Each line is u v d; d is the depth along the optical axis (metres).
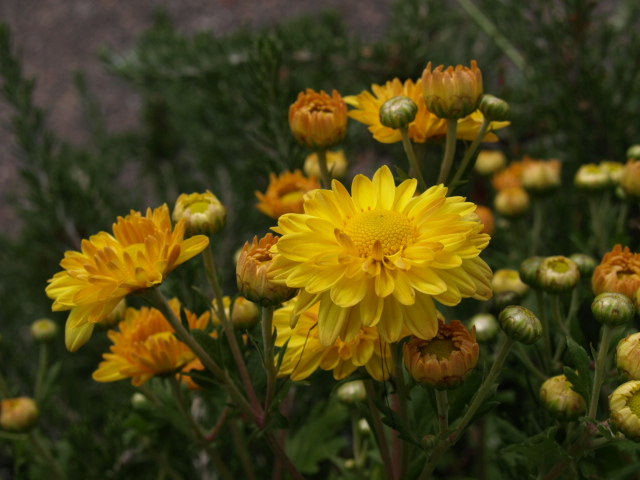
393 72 0.56
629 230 0.43
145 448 0.41
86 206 0.54
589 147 0.48
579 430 0.26
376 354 0.25
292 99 0.45
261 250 0.24
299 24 0.60
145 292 0.24
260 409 0.27
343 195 0.24
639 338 0.24
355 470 0.36
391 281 0.22
